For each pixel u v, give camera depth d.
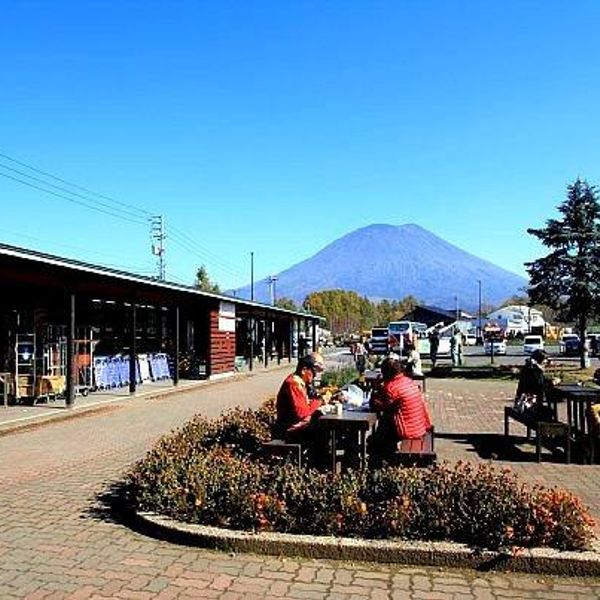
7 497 7.04
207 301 23.33
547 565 4.92
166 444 7.68
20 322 15.68
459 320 86.00
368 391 13.49
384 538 5.30
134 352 17.84
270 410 10.01
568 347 48.47
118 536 5.74
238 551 5.33
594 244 26.23
